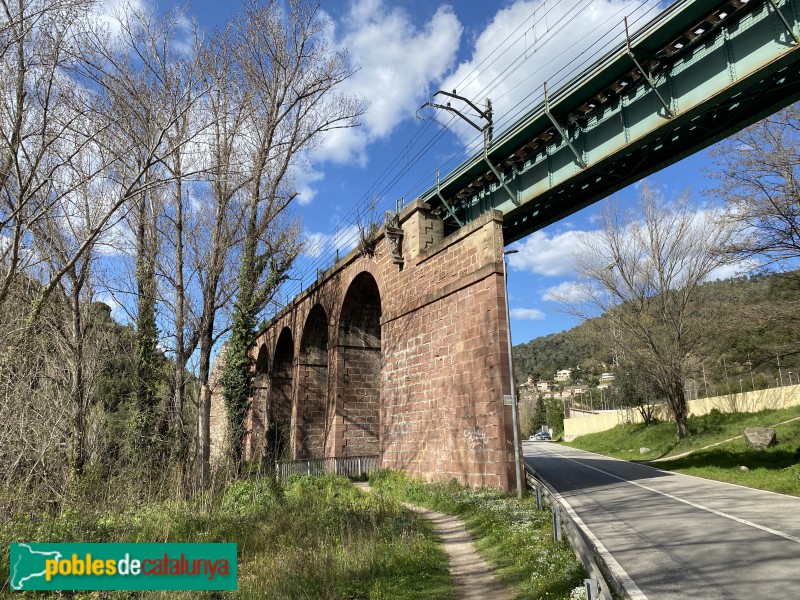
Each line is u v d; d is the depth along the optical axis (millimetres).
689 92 14391
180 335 20656
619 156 16562
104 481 12750
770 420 28531
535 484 13438
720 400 35344
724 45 13555
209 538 10016
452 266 18812
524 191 20453
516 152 20203
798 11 12117
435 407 18969
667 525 10461
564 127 18391
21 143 10648
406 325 21500
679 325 30078
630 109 16156
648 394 39219
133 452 16953
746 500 13203
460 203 24500
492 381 16109
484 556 9078
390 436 21875
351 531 9883
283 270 25766
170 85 17797
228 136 20797
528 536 9367
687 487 16453
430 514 13758
